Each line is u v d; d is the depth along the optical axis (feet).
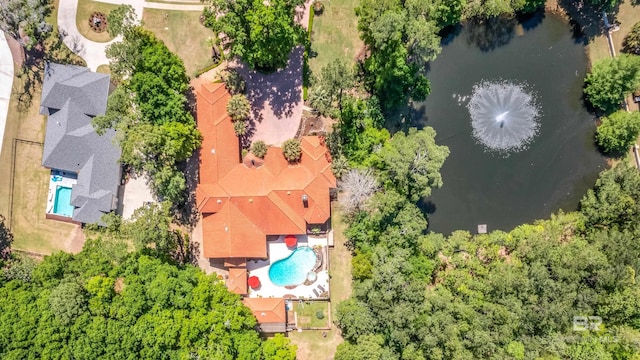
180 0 209.97
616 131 204.13
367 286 192.85
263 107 212.43
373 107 205.26
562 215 208.44
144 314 189.06
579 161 216.54
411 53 192.34
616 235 193.98
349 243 213.05
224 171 203.51
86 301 187.93
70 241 212.84
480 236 205.77
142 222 187.42
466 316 189.57
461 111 217.77
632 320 193.06
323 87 198.59
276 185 203.00
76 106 203.51
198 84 210.79
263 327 208.64
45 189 212.23
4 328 183.32
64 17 209.05
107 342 184.14
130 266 193.16
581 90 217.56
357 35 212.23
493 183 217.36
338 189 210.18
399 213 197.06
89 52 210.18
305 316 214.28
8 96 210.79
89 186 204.23
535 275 192.13
